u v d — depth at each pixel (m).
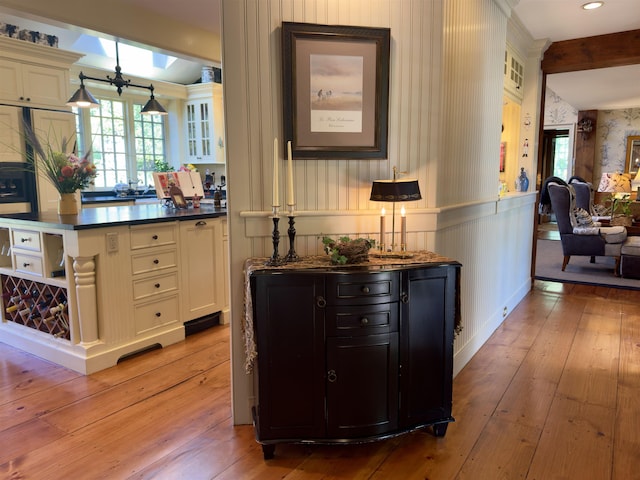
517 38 4.15
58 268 3.15
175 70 6.79
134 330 3.19
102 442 2.16
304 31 2.15
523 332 3.64
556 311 4.20
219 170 7.50
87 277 2.90
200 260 3.67
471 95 2.94
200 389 2.71
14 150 4.41
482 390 2.66
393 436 2.05
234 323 2.27
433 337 2.11
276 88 2.17
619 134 9.26
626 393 2.61
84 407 2.49
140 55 6.20
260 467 1.97
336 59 2.20
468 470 1.94
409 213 2.41
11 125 4.38
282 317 1.94
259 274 1.91
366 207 2.36
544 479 1.88
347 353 1.97
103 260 2.96
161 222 3.30
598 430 2.23
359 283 1.94
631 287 5.02
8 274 3.33
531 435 2.20
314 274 1.92
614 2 3.48
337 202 2.33
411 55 2.32
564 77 6.16
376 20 2.24
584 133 9.35
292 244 2.13
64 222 2.94
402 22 2.29
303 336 1.96
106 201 5.78
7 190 4.38
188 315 3.59
